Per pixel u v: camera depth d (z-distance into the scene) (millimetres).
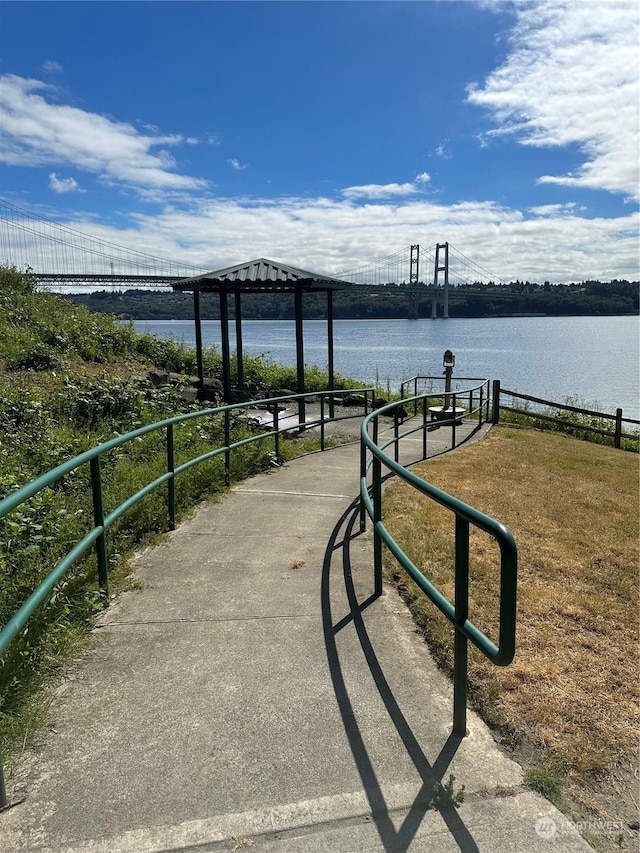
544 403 14016
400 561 3143
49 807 2197
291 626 3529
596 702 2900
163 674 3031
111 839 2066
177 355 15734
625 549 5418
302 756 2459
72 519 4637
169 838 2070
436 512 6004
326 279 13156
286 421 12227
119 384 9695
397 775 2354
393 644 3330
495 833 2088
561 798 2258
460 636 2490
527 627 3727
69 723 2654
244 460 7500
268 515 5672
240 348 14641
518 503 6840
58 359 10789
